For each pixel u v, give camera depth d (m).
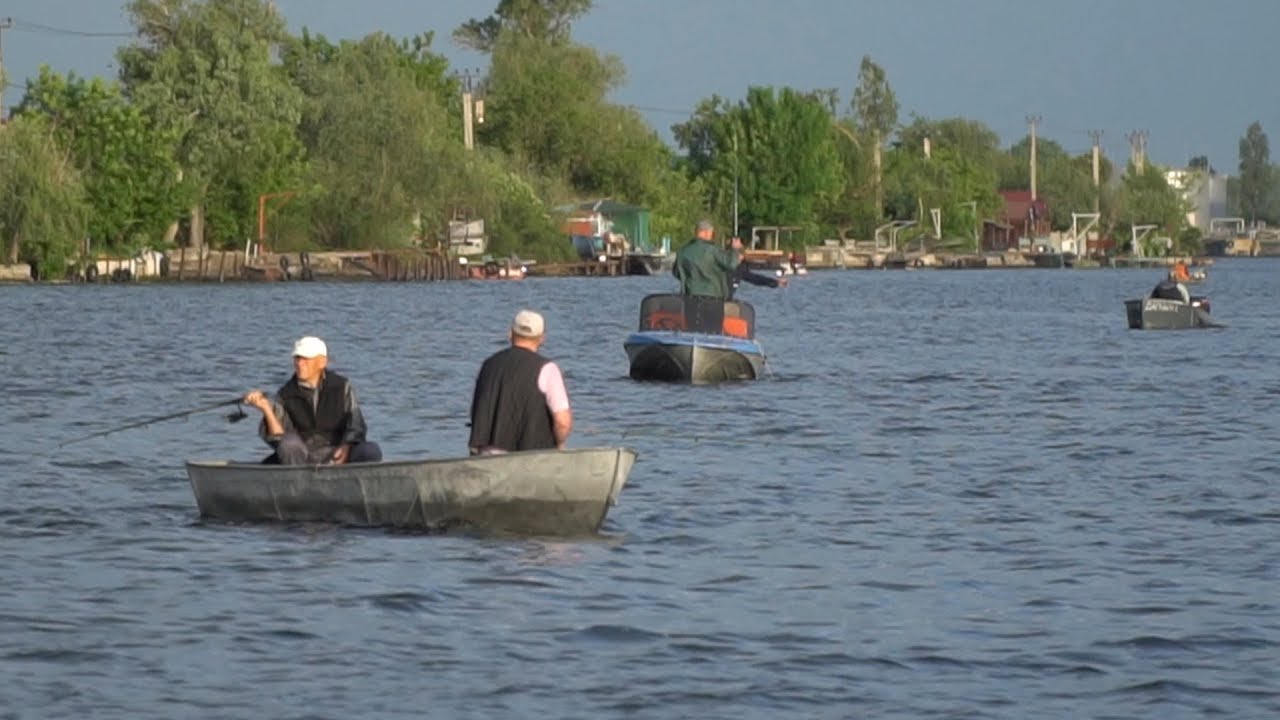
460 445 92.12
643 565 58.66
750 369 128.88
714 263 128.38
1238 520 68.25
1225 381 132.50
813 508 70.56
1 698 42.97
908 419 104.44
